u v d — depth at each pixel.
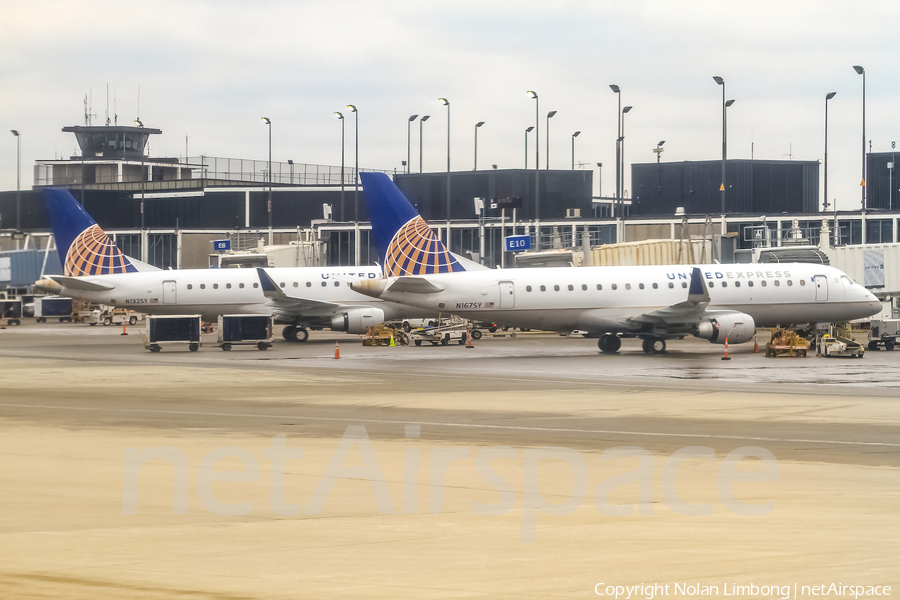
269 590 26.27
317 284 158.88
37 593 26.03
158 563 29.44
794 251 179.12
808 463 49.41
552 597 25.39
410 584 26.80
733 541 32.16
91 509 38.19
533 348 141.25
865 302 139.75
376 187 137.50
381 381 94.50
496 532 33.84
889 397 79.50
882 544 31.59
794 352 124.38
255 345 149.50
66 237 159.50
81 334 185.00
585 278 134.75
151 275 157.00
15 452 52.66
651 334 133.25
